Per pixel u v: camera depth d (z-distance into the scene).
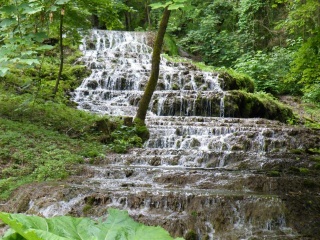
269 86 18.34
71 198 6.15
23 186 6.75
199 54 23.91
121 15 25.70
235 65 20.30
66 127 10.15
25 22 7.32
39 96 11.82
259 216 5.70
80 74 15.62
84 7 10.36
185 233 5.33
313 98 17.17
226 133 10.65
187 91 14.21
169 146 10.33
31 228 0.74
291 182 6.73
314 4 10.89
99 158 8.61
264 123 11.91
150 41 21.20
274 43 21.58
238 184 6.78
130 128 10.44
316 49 9.93
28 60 6.20
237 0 22.86
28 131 9.02
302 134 10.28
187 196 6.00
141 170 7.63
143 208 5.95
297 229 5.50
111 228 0.91
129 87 15.41
